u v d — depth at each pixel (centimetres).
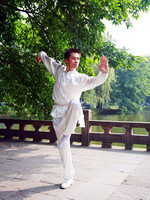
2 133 662
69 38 523
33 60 639
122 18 534
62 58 568
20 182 307
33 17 595
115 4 494
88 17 487
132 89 3450
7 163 409
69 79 261
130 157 457
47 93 641
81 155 473
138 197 256
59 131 273
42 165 396
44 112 639
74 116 251
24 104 698
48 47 580
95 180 313
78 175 336
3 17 596
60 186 285
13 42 668
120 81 3491
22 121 643
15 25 682
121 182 306
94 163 408
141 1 580
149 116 2734
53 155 473
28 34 686
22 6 626
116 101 3322
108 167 381
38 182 306
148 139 520
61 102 268
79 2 480
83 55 527
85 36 492
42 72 644
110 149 538
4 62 629
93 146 571
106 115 2898
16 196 258
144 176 333
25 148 544
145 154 486
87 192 270
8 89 672
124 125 539
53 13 526
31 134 635
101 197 255
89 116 574
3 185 296
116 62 572
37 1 543
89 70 661
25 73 640
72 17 486
